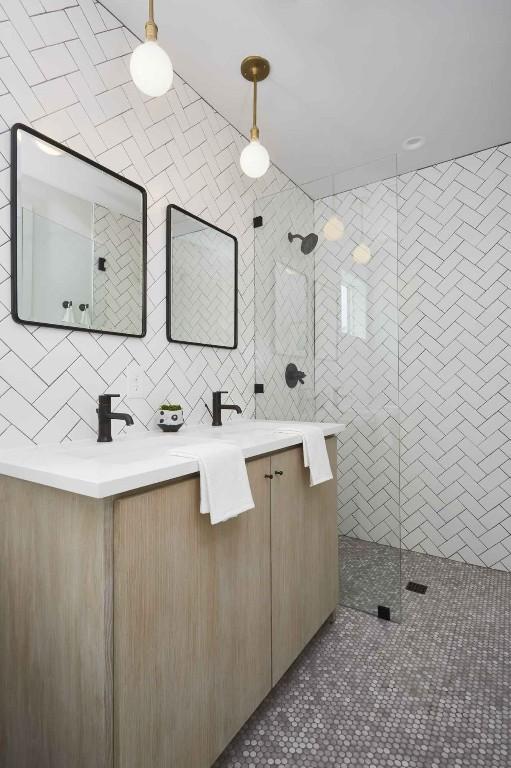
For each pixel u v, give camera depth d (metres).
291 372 2.29
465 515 2.56
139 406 1.60
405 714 1.33
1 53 1.16
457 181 2.61
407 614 1.95
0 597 1.02
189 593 1.01
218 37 1.67
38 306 1.24
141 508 0.88
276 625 1.38
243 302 2.30
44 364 1.26
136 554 0.86
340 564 2.07
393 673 1.53
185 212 1.84
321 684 1.47
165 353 1.73
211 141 2.05
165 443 1.42
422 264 2.72
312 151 2.53
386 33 1.66
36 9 1.25
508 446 2.43
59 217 1.30
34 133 1.23
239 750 1.20
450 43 1.71
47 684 0.92
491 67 1.85
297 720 1.30
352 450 2.09
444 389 2.64
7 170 1.17
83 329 1.37
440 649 1.67
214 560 1.09
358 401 2.08
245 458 1.26
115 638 0.83
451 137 2.39
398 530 1.94
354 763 1.16
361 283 2.07
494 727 1.27
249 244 2.37
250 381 2.37
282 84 1.93
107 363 1.47
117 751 0.83
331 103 2.08
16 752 1.00
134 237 1.57
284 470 1.47
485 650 1.67
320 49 1.74
